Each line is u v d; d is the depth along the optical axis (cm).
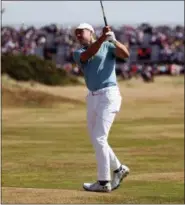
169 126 5481
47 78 10150
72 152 3709
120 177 1823
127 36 16800
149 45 16525
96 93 1758
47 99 7481
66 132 4906
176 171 3023
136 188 2395
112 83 1761
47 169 2995
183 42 17012
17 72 9619
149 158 3547
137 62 16175
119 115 6469
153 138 4572
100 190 1816
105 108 1750
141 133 4903
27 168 2998
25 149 3797
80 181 2631
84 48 1772
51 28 15538
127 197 1986
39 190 2016
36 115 6378
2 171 2855
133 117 6294
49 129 5109
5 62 9744
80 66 1783
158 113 6825
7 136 4516
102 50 1750
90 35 1772
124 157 3591
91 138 1786
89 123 1783
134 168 3136
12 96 7381
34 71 10044
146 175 2834
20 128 5112
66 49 14950
